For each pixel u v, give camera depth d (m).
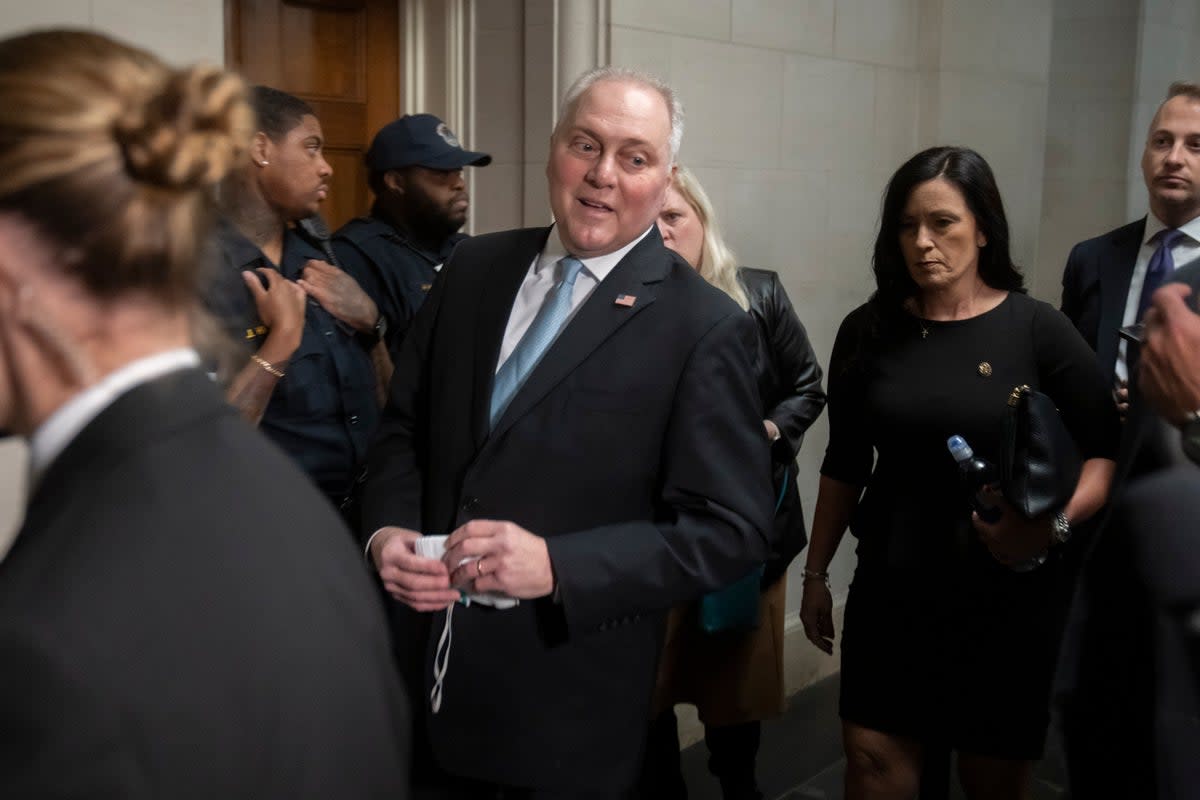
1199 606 1.30
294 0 3.20
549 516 1.78
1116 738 1.39
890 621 2.33
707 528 1.75
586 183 1.81
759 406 1.88
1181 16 5.94
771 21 3.89
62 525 0.71
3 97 0.71
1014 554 2.15
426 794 1.83
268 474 0.79
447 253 3.14
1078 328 3.06
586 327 1.81
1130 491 1.40
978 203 2.29
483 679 1.76
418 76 3.49
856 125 4.35
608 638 1.80
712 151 3.73
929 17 4.59
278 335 2.07
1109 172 5.76
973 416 2.26
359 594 0.82
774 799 3.27
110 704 0.65
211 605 0.70
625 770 1.82
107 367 0.76
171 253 0.75
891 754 2.36
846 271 4.43
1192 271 1.43
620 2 3.31
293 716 0.72
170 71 0.77
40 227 0.71
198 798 0.68
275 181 2.35
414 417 2.03
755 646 2.84
